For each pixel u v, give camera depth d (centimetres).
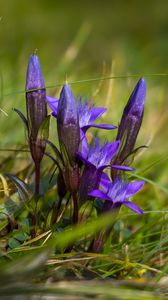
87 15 147
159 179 43
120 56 83
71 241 33
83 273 33
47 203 36
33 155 33
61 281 31
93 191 32
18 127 46
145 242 37
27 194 33
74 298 30
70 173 32
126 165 34
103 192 32
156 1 156
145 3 153
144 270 34
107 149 32
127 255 34
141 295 29
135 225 40
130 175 37
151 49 104
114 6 156
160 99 53
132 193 32
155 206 41
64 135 32
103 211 32
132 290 30
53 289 29
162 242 35
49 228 33
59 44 114
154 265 35
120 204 32
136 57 87
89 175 32
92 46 112
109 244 35
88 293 29
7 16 133
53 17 139
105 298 30
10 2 139
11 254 32
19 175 38
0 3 138
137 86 33
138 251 35
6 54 82
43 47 99
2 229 33
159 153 47
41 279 31
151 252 35
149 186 42
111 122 47
